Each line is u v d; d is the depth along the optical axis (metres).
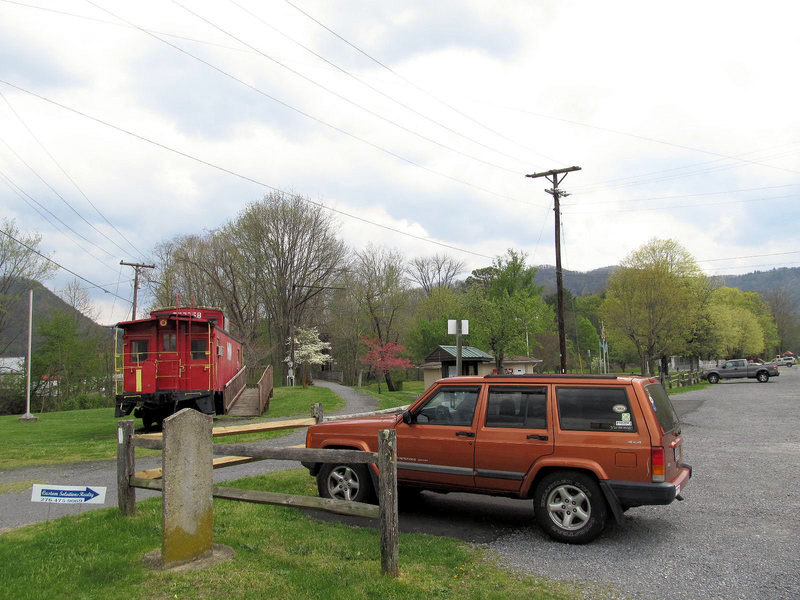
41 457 13.88
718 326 58.56
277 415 23.55
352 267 57.84
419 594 4.57
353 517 7.16
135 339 20.25
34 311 48.50
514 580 5.04
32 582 4.80
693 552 5.92
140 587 4.68
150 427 21.52
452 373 36.19
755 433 15.52
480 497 8.62
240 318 51.84
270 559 5.37
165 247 55.84
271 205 51.97
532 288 49.78
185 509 5.25
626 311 40.91
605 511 6.23
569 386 6.73
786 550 5.95
